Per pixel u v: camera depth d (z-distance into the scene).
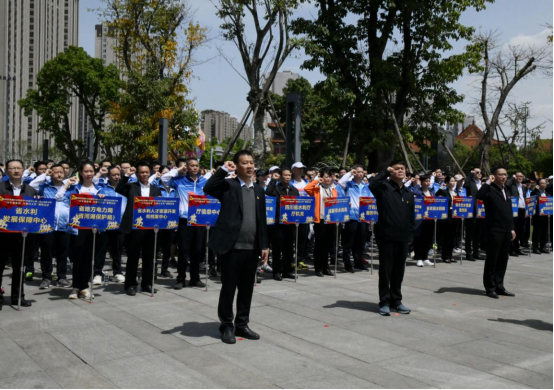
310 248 14.38
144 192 8.86
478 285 10.02
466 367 5.39
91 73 38.09
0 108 96.75
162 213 8.61
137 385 4.74
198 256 9.32
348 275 10.96
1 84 97.00
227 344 6.00
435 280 10.48
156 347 5.85
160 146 14.15
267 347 5.93
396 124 17.62
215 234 6.20
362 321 7.14
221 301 6.17
